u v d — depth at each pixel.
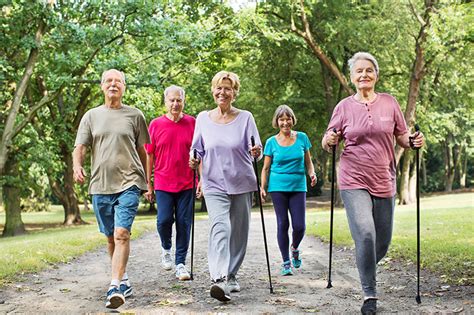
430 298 4.73
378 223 4.73
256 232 12.23
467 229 9.47
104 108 5.18
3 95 18.91
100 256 8.28
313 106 27.33
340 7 23.66
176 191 6.23
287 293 5.19
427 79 25.83
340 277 6.01
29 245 8.88
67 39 16.53
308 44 23.48
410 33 23.28
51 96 17.83
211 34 18.06
